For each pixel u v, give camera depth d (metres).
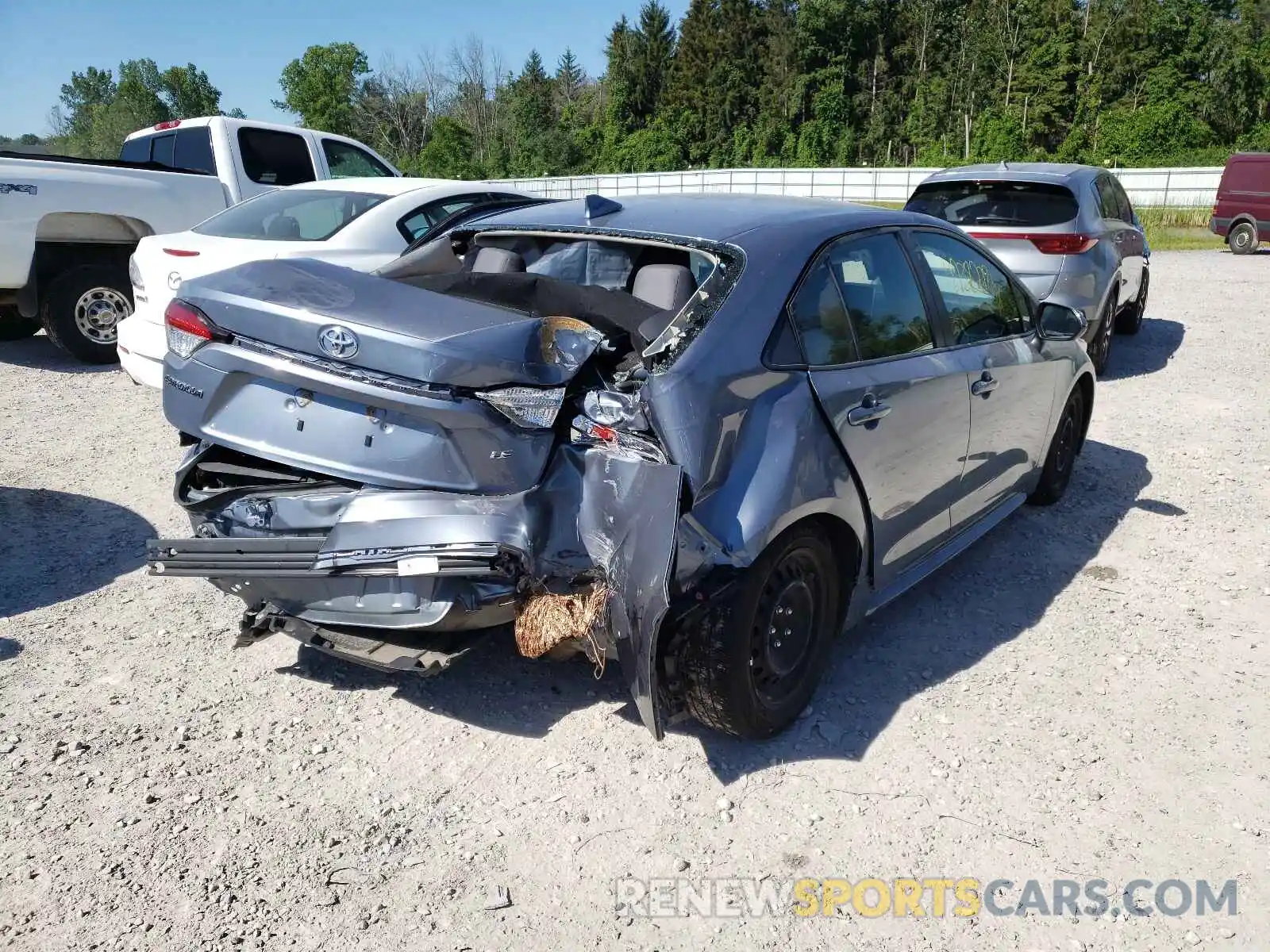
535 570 2.82
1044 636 4.09
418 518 2.79
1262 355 9.73
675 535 2.66
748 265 3.26
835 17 82.19
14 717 3.44
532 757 3.24
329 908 2.60
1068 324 4.66
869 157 75.44
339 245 6.88
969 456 4.18
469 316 2.88
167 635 4.06
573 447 2.89
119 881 2.68
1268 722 3.48
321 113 81.50
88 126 108.75
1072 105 68.25
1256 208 20.94
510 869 2.76
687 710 3.22
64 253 8.94
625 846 2.84
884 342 3.66
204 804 3.00
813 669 3.42
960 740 3.36
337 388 2.84
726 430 2.94
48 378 8.55
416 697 3.58
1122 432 7.06
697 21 88.69
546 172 72.62
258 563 2.98
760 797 3.05
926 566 4.06
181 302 3.14
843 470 3.27
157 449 6.50
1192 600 4.42
